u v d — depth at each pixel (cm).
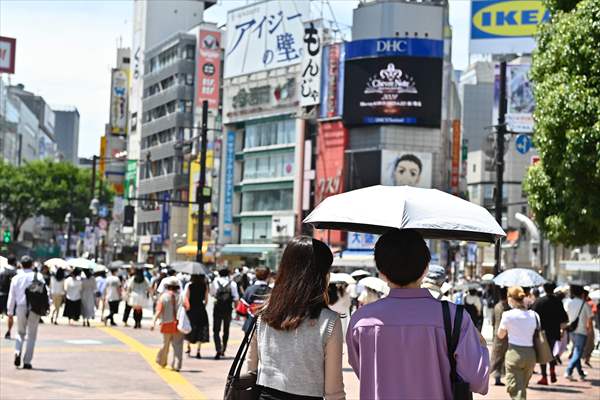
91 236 5834
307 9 8019
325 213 519
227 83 8738
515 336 1296
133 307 2981
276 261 7919
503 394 1558
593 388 1698
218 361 1980
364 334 471
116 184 12281
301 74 7844
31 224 14475
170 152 9888
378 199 512
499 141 3244
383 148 7156
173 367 1770
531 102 4803
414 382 461
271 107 8219
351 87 7306
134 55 11644
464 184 7869
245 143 8575
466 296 2427
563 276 6044
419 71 7144
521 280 1725
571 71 2031
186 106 9806
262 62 8344
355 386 1573
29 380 1538
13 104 14150
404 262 477
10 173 9256
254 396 507
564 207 2108
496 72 4903
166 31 11275
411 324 464
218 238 8575
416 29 7212
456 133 7419
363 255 7006
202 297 1819
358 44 7300
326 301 509
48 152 18638
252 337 512
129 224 5312
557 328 1730
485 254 8856
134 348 2227
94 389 1459
